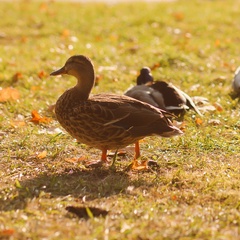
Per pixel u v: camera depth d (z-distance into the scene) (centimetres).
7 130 1288
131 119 1034
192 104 1420
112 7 2956
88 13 2767
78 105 1052
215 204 927
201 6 3047
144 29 2438
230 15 2775
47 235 804
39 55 1964
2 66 1791
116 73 1767
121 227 824
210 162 1125
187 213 880
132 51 2047
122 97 1076
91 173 1056
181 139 1217
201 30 2442
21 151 1162
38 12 2767
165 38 2295
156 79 1722
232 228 845
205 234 817
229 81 1720
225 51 2095
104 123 1033
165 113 1083
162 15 2700
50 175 1048
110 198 944
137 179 1027
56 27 2453
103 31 2420
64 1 3197
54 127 1324
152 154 1161
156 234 811
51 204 909
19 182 1008
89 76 1073
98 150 1188
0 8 2853
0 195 945
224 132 1300
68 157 1144
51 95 1557
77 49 2042
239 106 1488
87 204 914
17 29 2430
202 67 1859
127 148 1176
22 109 1434
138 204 913
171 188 994
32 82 1669
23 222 844
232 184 1005
